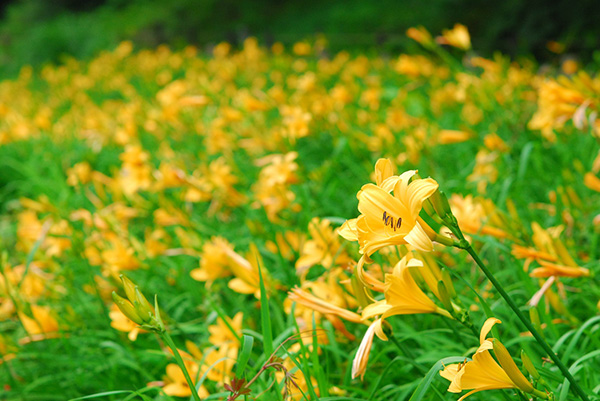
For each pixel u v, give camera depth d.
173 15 17.48
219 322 2.28
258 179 4.38
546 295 2.05
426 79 6.00
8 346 2.60
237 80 8.28
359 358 1.39
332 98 4.98
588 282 2.41
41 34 17.55
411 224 1.29
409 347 2.45
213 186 3.53
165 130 5.36
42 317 2.68
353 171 4.01
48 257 3.33
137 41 17.14
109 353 2.92
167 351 2.49
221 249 2.58
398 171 3.37
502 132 4.18
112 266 2.95
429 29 11.74
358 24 13.83
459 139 3.63
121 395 2.59
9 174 6.59
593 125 2.87
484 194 3.32
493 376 1.31
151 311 1.43
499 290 1.32
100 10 20.98
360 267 1.34
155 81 9.30
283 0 16.83
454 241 1.30
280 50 9.20
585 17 8.59
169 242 3.47
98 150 5.99
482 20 11.01
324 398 1.71
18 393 2.68
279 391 1.73
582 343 2.24
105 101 8.59
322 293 2.09
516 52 9.43
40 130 6.98
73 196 5.02
